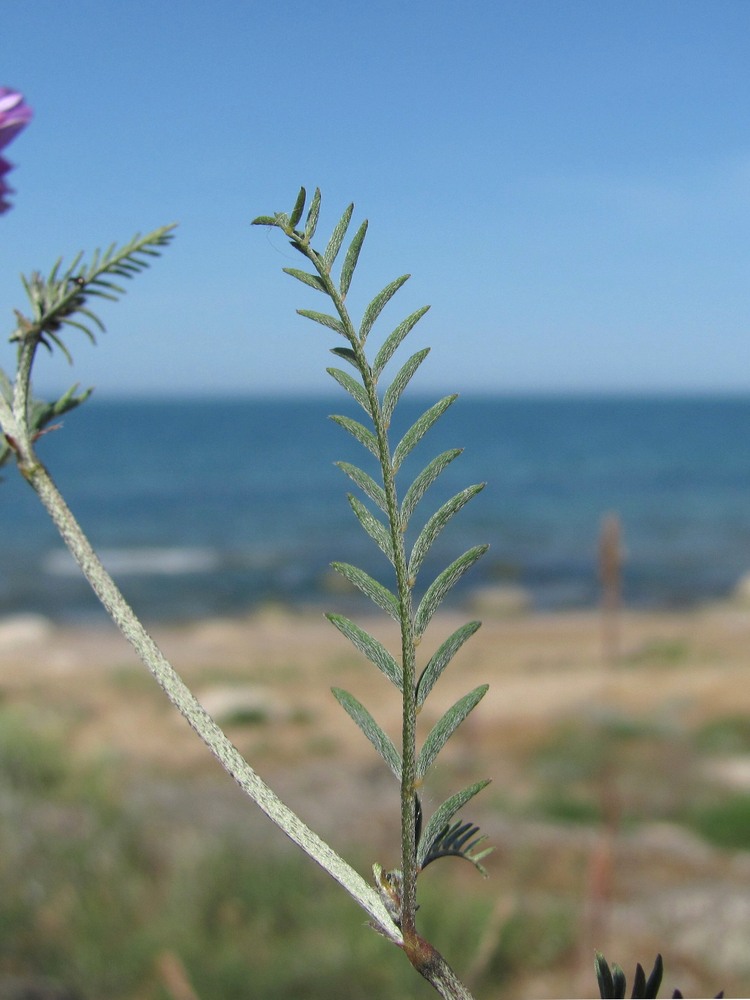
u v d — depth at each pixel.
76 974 6.39
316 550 47.03
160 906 7.15
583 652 24.72
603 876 4.61
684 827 10.34
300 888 7.37
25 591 37.19
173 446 107.44
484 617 31.84
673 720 15.97
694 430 132.62
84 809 9.30
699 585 38.00
